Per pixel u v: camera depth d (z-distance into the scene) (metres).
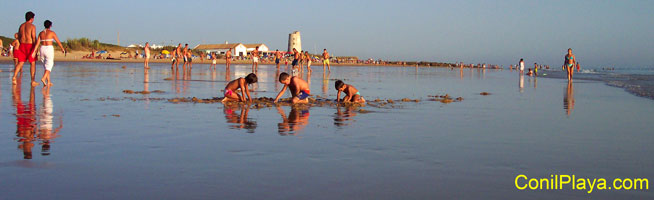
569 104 10.39
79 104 8.62
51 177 3.59
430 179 3.72
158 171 3.81
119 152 4.49
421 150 4.82
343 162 4.23
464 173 3.92
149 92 11.64
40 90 11.49
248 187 3.42
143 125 6.20
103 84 14.31
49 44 12.90
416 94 12.73
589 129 6.50
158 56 83.94
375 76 26.97
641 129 6.54
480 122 7.06
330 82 18.89
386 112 8.18
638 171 4.07
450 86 17.41
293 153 4.57
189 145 4.89
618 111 8.99
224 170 3.88
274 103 9.45
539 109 9.20
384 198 3.23
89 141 5.01
